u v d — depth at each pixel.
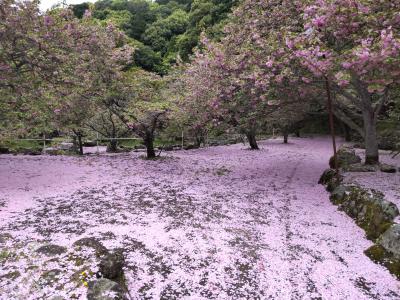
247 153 15.08
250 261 3.97
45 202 6.16
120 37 12.60
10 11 7.30
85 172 9.30
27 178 8.14
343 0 5.18
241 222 5.30
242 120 8.26
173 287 3.37
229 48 7.82
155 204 6.20
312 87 7.23
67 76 8.61
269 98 7.26
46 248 3.71
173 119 11.87
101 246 3.69
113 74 11.61
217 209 5.98
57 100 8.97
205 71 8.43
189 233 4.76
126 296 3.03
